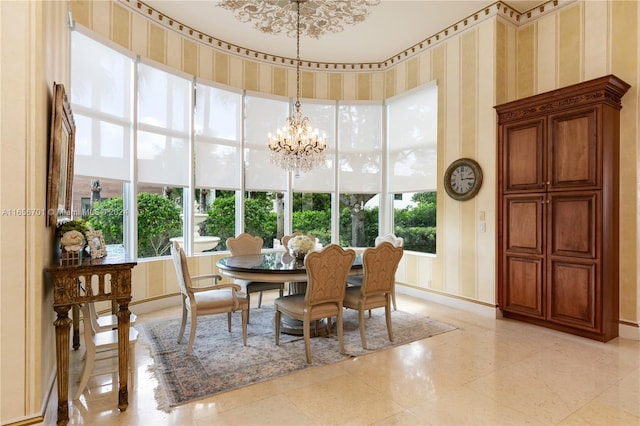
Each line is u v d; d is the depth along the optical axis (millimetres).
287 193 5652
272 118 5547
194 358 2949
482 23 4293
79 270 2045
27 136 1842
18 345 1819
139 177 4203
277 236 5691
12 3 1813
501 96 4223
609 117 3375
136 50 4105
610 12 3629
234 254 4406
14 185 1811
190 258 4746
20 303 1824
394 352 3119
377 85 5859
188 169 4754
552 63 4090
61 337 2012
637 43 3445
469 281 4453
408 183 5434
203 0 4008
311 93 5754
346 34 4828
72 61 3457
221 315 4199
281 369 2754
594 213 3332
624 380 2588
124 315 2189
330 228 5953
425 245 5242
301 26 4516
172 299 4559
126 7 3979
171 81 4527
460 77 4570
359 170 5883
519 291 3941
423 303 4848
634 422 2066
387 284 3338
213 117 4996
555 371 2732
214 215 5121
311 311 2955
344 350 3104
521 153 3914
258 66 5398
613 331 3451
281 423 2053
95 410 2184
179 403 2258
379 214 5879
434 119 5031
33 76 1856
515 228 3979
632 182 3461
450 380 2586
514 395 2371
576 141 3461
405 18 4430
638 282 3430
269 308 4539
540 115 3736
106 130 3828
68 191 2650
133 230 4137
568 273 3527
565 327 3617
